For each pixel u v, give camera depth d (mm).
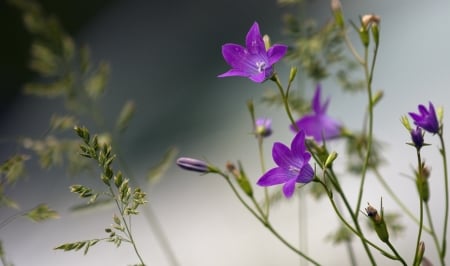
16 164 890
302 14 1059
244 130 1648
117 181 783
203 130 1744
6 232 1582
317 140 946
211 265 1335
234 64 800
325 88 1593
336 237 1059
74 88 1118
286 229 1323
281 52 792
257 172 1489
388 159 1363
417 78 1588
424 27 1764
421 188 793
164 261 1366
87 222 1509
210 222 1432
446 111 1443
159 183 1597
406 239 1171
